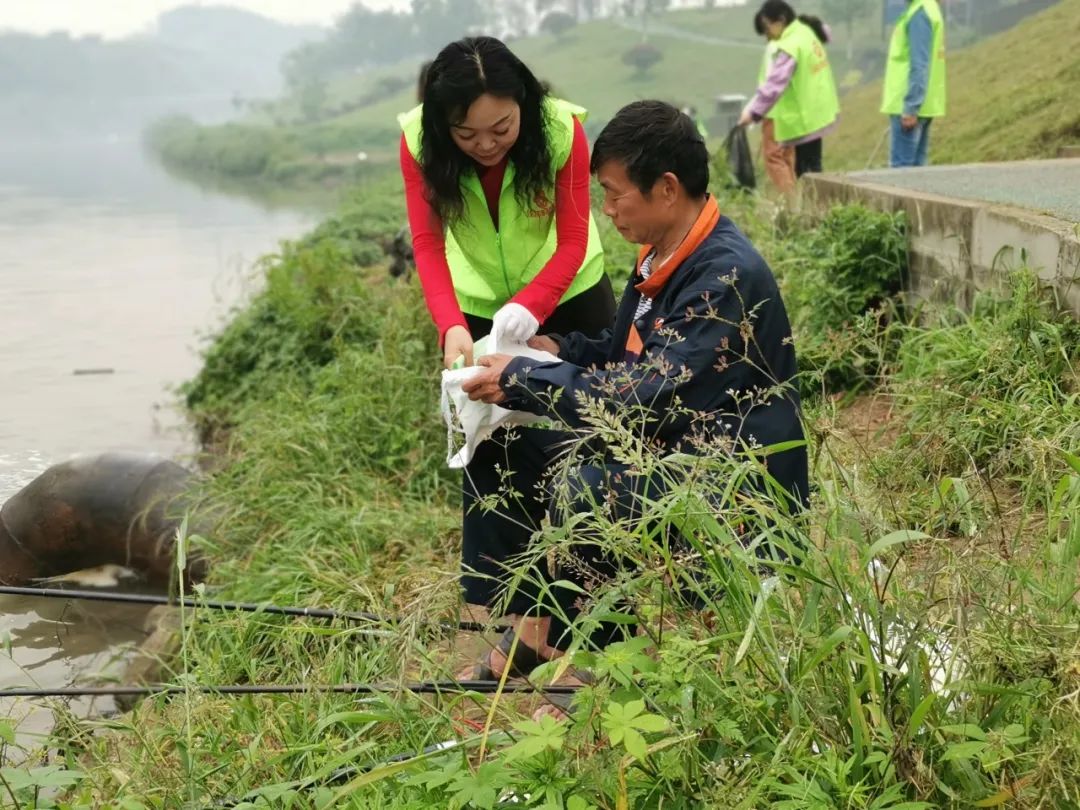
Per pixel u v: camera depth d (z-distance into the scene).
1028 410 4.05
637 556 2.66
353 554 5.07
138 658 4.87
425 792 2.54
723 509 2.82
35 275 16.02
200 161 57.53
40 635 5.25
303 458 6.29
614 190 3.18
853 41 54.59
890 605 2.50
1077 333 4.59
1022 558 3.01
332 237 13.45
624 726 2.15
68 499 5.98
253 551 5.52
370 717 2.87
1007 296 5.08
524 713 3.33
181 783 3.05
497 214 3.83
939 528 3.08
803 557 2.57
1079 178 6.78
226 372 8.80
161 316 12.82
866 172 7.74
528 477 3.59
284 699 3.55
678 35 82.44
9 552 6.05
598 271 3.99
